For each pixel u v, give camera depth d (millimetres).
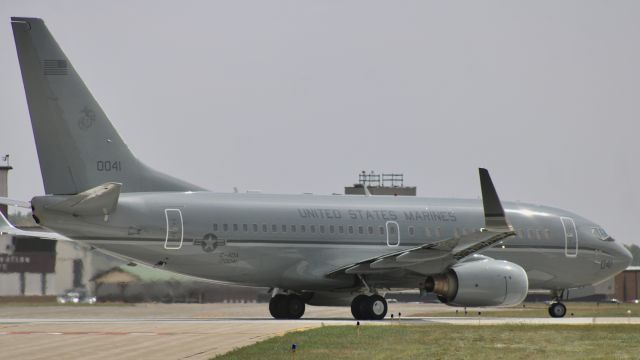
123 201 110875
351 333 90562
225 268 115938
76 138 109375
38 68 107875
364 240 121625
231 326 98812
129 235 110875
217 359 67625
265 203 118375
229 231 115312
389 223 123312
